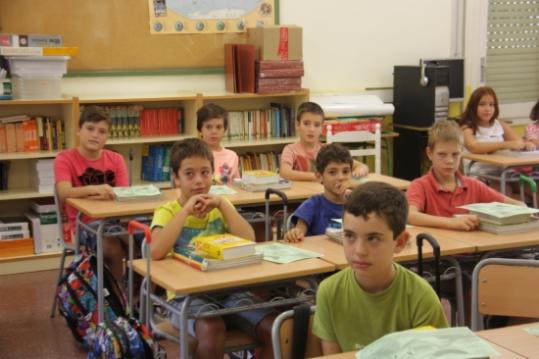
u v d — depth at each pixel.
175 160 3.05
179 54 5.88
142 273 2.74
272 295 3.01
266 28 5.73
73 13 5.49
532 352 1.84
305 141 4.76
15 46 5.03
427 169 6.47
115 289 3.86
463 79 6.48
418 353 1.58
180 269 2.73
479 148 5.42
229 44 5.90
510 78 7.40
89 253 4.00
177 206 3.09
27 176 5.54
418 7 6.83
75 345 3.95
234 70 5.84
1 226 5.21
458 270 3.05
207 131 4.62
